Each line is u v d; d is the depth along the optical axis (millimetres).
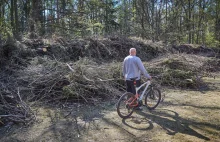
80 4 17125
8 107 5688
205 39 22234
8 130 4875
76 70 7230
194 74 10047
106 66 8789
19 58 9008
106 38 12438
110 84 7664
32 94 6836
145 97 6133
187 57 12242
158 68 9688
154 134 4672
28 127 5027
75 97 6773
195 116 5699
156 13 19922
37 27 13227
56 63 8023
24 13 18109
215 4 24156
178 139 4441
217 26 22844
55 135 4637
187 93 8023
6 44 9414
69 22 14875
